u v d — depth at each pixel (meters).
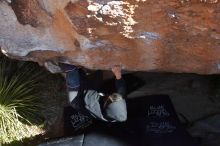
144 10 2.54
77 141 3.70
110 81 3.64
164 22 2.63
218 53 2.88
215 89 4.14
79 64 3.40
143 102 3.94
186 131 3.77
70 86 3.59
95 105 3.49
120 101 3.38
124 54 3.10
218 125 4.03
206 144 3.97
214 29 2.60
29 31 3.20
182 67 3.20
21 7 2.99
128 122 3.77
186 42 2.83
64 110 4.14
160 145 3.65
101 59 3.22
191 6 2.43
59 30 3.06
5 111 4.56
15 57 3.54
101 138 3.68
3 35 3.31
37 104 4.77
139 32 2.78
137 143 3.64
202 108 4.14
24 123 4.70
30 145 4.58
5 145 4.55
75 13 2.69
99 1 2.54
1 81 4.64
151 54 3.05
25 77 4.80
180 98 4.18
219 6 2.38
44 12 2.94
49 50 3.33
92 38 2.95
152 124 3.78
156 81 4.20
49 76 4.96
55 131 4.64
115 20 2.67
